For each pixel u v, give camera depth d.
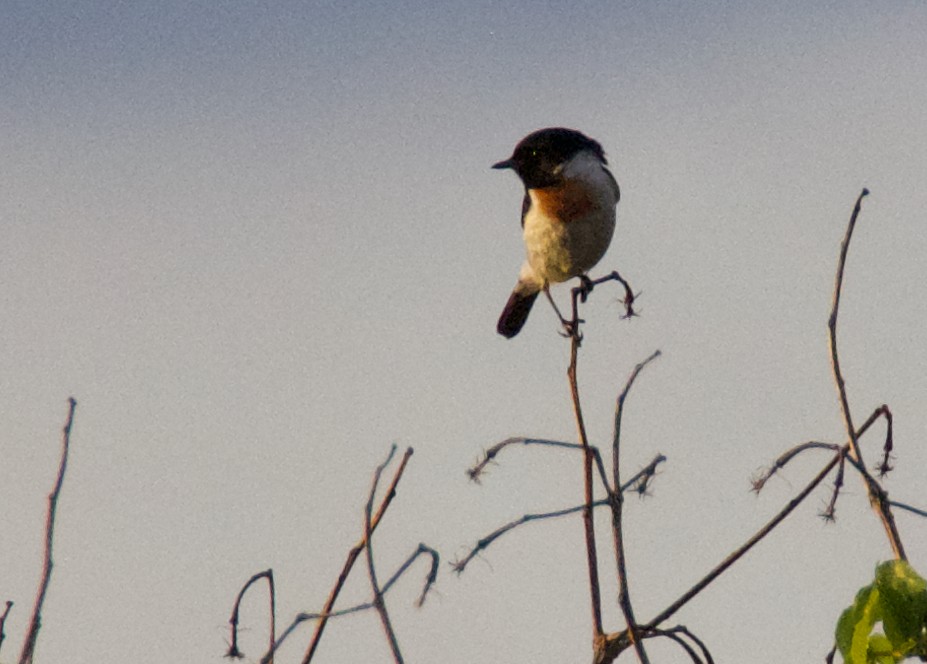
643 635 5.72
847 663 5.06
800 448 5.80
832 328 5.88
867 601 5.07
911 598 5.01
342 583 5.41
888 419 6.05
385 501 5.54
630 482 6.09
